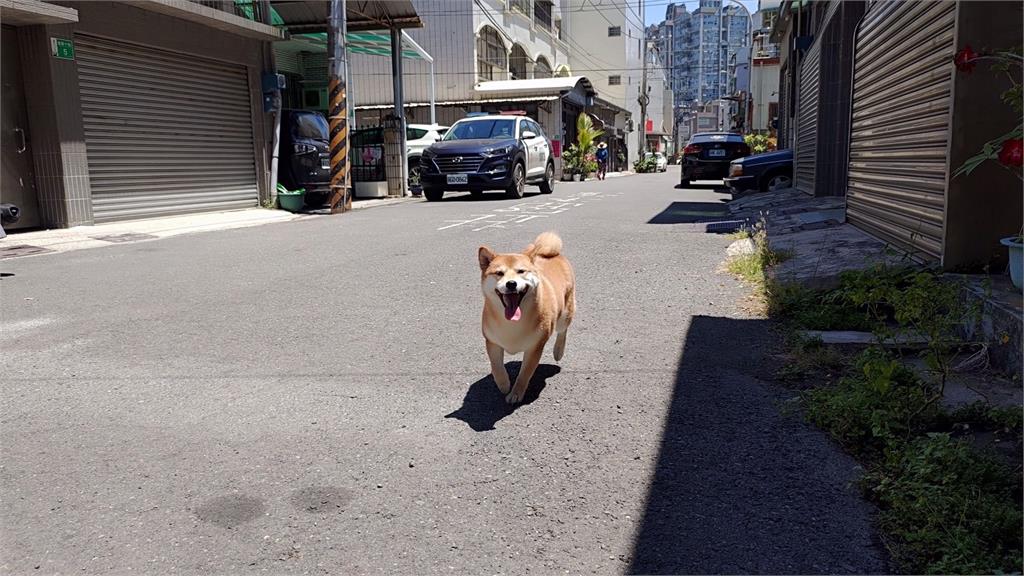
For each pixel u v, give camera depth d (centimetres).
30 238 975
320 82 2347
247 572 236
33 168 1066
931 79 523
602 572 234
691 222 1087
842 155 1198
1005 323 371
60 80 1049
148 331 517
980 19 445
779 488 286
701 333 497
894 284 396
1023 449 272
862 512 266
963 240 469
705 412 363
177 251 877
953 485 260
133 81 1201
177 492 288
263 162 1500
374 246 890
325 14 1659
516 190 1625
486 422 357
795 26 1930
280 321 544
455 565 239
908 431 313
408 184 1909
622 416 362
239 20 1344
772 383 401
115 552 248
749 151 2019
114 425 354
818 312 500
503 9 3422
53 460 316
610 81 5372
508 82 3106
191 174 1340
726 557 241
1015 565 220
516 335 368
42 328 526
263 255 837
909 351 422
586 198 1650
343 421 359
